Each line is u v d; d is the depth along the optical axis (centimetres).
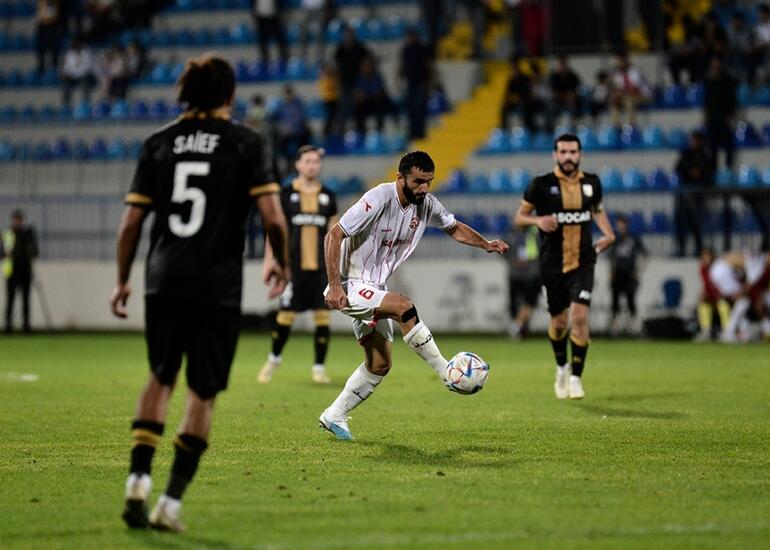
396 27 11831
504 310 9244
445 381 3088
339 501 2438
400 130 11100
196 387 2198
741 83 10538
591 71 11056
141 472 2170
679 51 10638
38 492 2561
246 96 11625
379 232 3206
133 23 12612
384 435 3447
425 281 9412
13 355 7050
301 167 5278
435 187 10319
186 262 2188
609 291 9106
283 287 2247
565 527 2188
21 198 10144
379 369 3319
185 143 2222
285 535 2127
